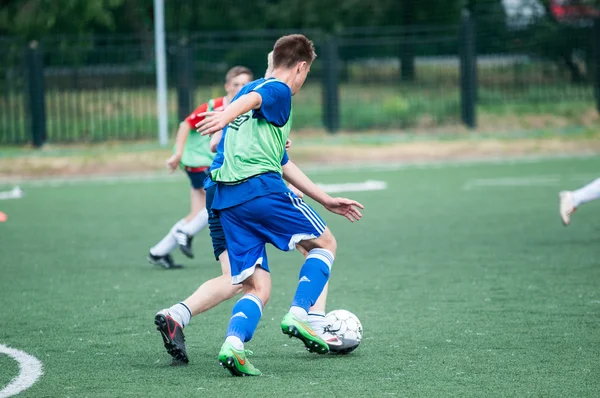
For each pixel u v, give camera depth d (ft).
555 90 254.27
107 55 277.64
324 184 144.25
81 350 48.80
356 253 84.02
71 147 188.85
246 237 43.65
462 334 51.62
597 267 73.67
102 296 65.16
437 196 127.03
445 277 70.95
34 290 67.56
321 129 214.28
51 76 249.55
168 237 77.25
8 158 171.01
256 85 43.09
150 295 65.57
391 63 279.08
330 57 207.72
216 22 309.63
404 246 87.45
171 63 231.50
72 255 84.74
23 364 45.75
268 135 43.37
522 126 217.56
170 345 44.70
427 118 231.71
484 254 81.61
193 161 75.87
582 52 236.02
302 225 44.06
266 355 47.50
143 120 220.43
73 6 256.11
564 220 82.02
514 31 233.35
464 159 181.06
